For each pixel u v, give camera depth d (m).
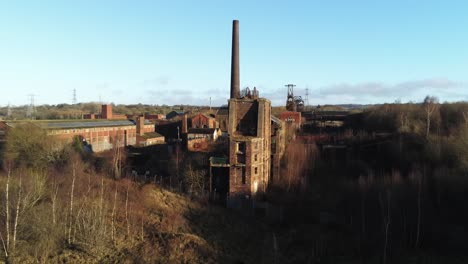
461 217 38.88
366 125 83.62
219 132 85.75
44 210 30.08
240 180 43.66
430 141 53.75
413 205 39.72
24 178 35.34
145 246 29.69
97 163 53.22
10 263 24.45
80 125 73.31
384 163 57.03
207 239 33.19
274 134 55.00
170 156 57.88
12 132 49.28
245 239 35.03
